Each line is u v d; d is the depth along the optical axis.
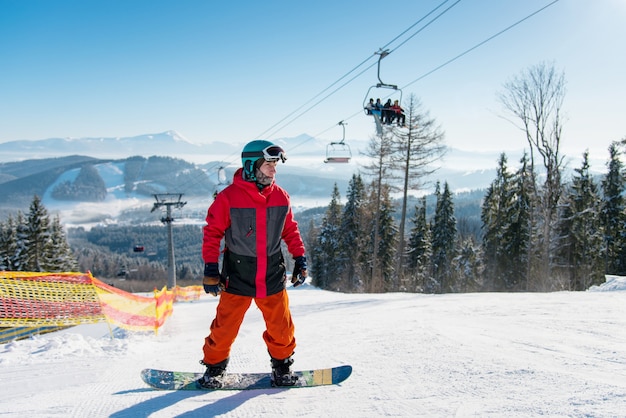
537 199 23.00
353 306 9.91
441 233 39.75
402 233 26.20
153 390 2.70
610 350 3.15
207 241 2.51
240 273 2.53
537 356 3.04
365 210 38.44
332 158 17.78
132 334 7.66
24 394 2.87
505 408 2.06
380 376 2.79
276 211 2.53
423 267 38.81
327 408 2.24
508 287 32.50
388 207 37.53
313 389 2.60
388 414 2.10
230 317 2.57
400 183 26.80
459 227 45.47
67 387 3.00
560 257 28.89
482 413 2.02
